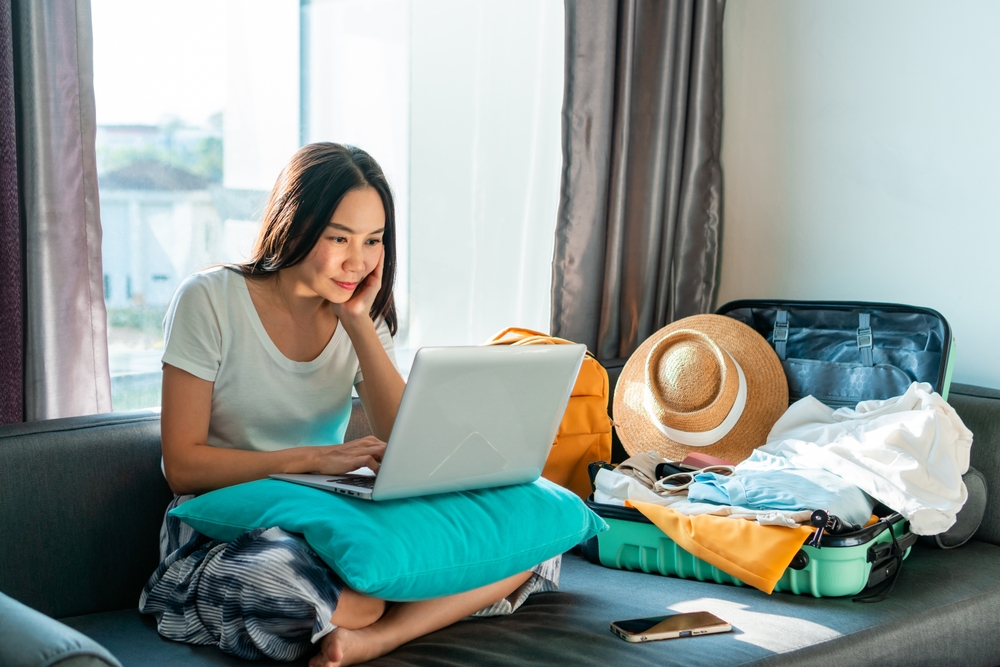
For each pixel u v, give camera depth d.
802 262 2.51
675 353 2.20
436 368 1.14
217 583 1.20
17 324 1.62
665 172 2.54
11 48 1.57
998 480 1.87
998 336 2.10
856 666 1.32
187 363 1.39
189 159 2.00
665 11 2.48
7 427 1.45
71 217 1.69
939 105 2.18
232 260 2.09
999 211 2.08
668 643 1.27
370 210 1.41
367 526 1.18
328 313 1.54
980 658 1.54
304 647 1.18
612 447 2.39
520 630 1.32
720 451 2.17
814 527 1.50
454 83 2.35
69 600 1.45
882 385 2.04
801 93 2.49
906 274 2.27
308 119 2.17
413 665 1.17
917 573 1.66
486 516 1.31
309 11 2.14
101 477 1.49
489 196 2.43
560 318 2.44
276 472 1.38
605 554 1.70
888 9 2.28
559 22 2.46
